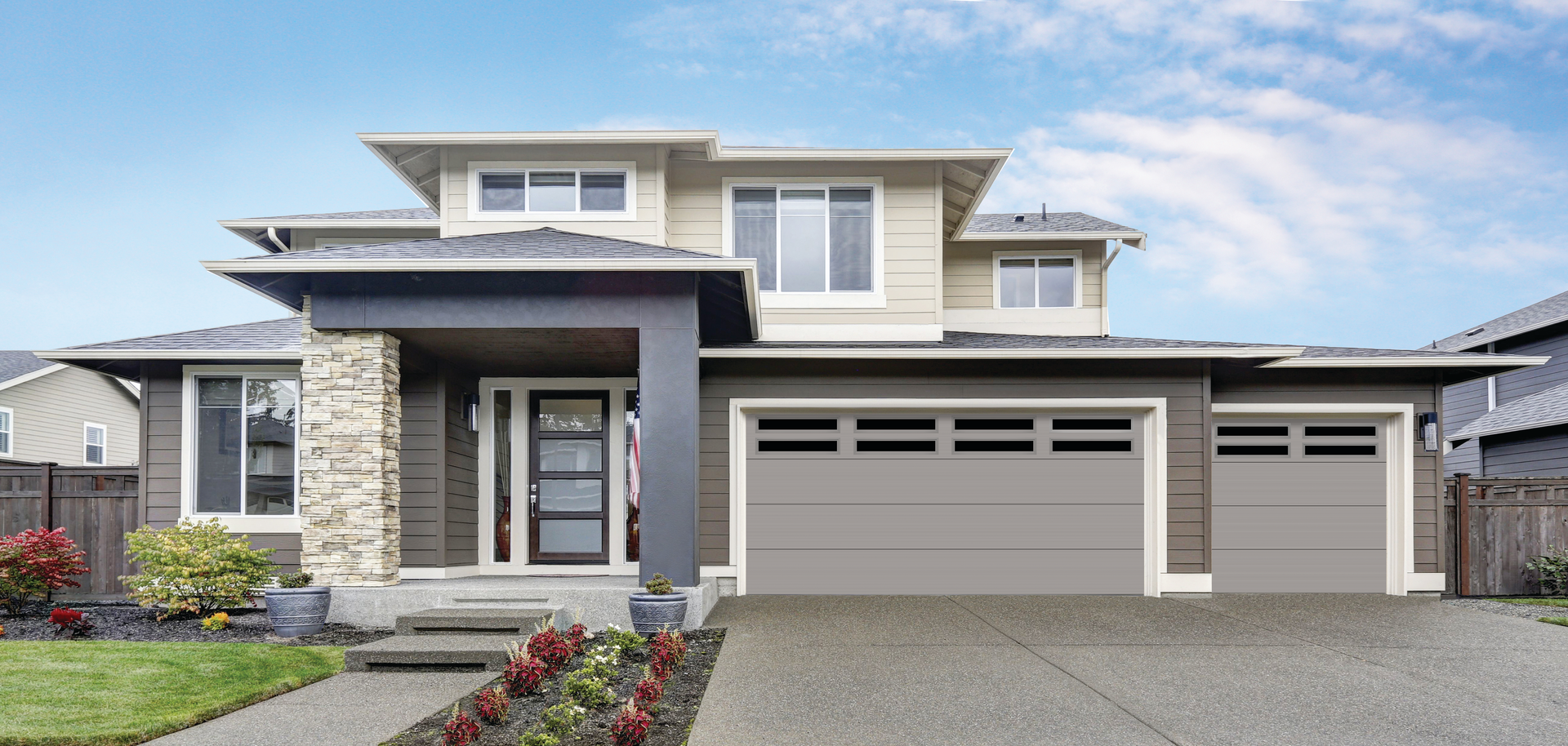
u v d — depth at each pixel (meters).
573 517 12.05
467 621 8.22
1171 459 10.94
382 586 9.03
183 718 5.68
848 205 12.32
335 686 6.75
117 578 11.23
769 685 6.46
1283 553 11.35
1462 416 21.86
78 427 21.19
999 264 16.39
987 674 6.75
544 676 6.63
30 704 5.93
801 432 11.09
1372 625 8.79
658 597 8.40
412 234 14.73
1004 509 11.01
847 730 5.43
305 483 9.09
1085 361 11.02
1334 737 5.34
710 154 11.94
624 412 12.15
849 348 10.84
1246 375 11.42
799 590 10.91
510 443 12.11
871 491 11.02
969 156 12.05
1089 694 6.22
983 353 10.73
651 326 9.11
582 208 12.02
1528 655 7.50
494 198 12.06
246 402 11.31
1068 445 11.09
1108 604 10.05
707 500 10.92
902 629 8.51
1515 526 11.59
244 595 9.75
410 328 9.08
